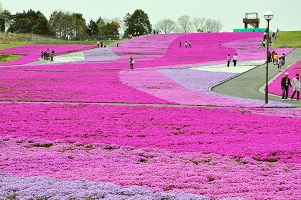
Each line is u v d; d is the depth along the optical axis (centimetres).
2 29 19688
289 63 7194
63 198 1266
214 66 7038
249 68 6625
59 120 2720
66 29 18950
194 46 11569
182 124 2609
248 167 1681
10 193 1319
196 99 3784
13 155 1838
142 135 2327
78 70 6506
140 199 1252
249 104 3484
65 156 1834
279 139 2177
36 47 11331
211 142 2147
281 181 1466
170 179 1498
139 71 6322
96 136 2300
